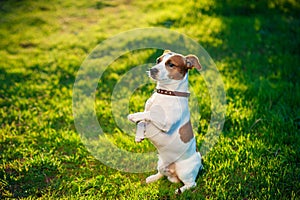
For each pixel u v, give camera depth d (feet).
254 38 10.90
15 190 6.30
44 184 6.40
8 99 8.33
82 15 12.19
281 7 12.94
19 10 12.43
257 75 9.14
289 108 7.91
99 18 11.99
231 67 9.41
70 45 10.48
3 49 10.27
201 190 6.25
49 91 8.58
